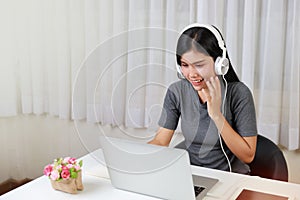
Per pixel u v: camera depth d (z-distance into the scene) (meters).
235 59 2.51
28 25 3.02
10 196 1.37
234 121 1.84
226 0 2.51
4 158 3.34
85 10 2.82
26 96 3.14
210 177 1.48
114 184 1.42
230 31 2.49
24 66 3.09
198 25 1.18
